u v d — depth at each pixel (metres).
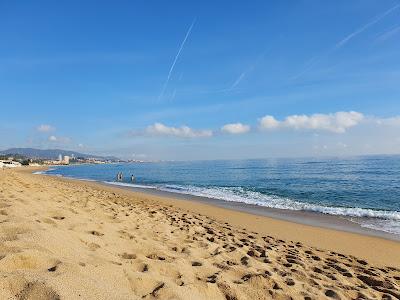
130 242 5.46
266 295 4.15
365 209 17.78
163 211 13.24
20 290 2.54
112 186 34.53
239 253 6.45
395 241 10.29
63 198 10.20
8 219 4.48
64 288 2.65
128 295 3.00
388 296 5.07
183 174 65.50
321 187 31.64
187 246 6.32
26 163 158.25
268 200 21.94
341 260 7.60
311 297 4.38
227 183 39.47
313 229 11.85
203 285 3.91
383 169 58.38
